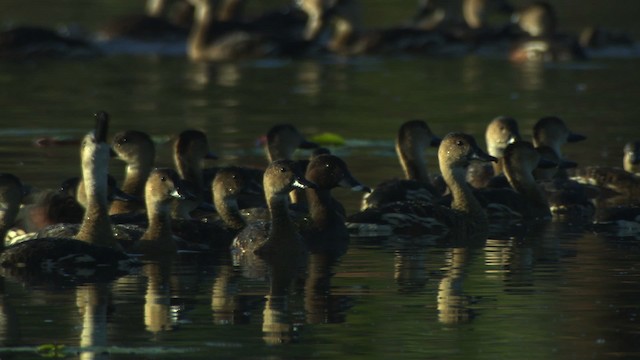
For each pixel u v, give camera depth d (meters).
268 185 20.20
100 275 18.72
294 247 20.23
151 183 20.23
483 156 22.94
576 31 51.88
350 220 22.08
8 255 18.97
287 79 42.94
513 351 14.84
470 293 17.56
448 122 33.44
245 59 49.00
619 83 40.56
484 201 23.67
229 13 54.94
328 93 39.28
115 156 24.11
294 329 15.80
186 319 16.27
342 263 19.59
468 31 50.72
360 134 31.92
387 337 15.43
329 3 51.22
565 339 15.30
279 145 26.72
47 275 18.69
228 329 15.80
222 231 21.19
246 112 35.47
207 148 24.73
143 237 20.39
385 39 49.78
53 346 14.95
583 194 24.34
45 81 42.00
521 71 44.31
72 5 60.91
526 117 33.91
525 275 18.64
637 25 53.69
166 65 47.12
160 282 18.27
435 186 25.53
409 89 39.94
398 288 17.86
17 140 30.80
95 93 39.22
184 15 55.22
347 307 16.84
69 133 31.72
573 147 29.59
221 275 18.75
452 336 15.46
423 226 21.88
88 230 19.73
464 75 43.41
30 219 21.44
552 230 22.45
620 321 16.06
